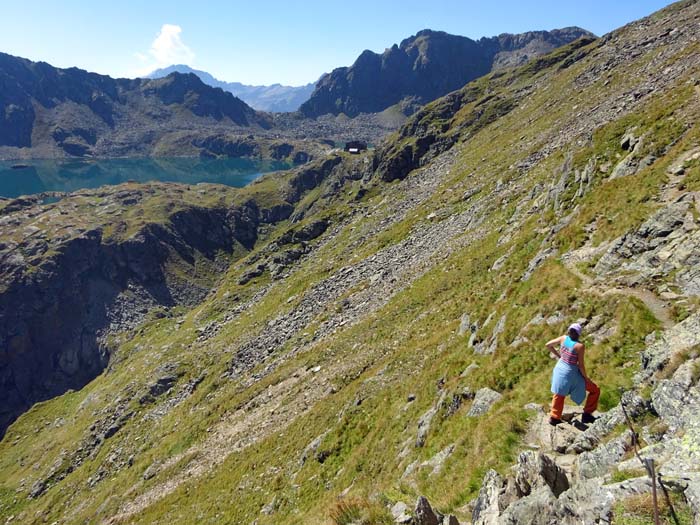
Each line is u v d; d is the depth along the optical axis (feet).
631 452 32.58
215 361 297.94
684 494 24.67
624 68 285.23
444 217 267.39
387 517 46.06
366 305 206.90
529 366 63.82
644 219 73.10
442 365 95.35
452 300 139.54
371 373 130.93
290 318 268.21
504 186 228.22
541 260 94.94
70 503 241.55
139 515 157.79
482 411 61.87
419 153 582.76
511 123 395.96
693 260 56.44
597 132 135.33
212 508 124.67
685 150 85.40
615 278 65.57
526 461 36.58
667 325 50.37
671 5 409.90
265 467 126.82
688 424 30.53
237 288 497.46
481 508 38.11
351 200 601.21
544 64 633.61
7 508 280.72
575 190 123.54
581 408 46.29
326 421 122.62
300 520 84.69
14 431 444.14
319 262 384.06
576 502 29.35
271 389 186.39
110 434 293.43
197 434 197.67
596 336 57.36
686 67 187.01
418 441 73.67
